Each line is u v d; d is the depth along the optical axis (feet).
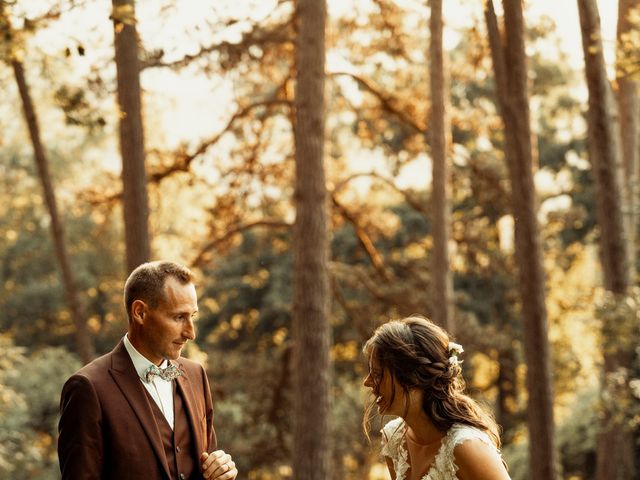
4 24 22.91
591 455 62.75
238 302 86.74
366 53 54.60
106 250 90.48
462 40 73.05
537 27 53.67
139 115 41.16
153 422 11.95
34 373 70.59
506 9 44.78
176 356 12.03
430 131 51.98
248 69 46.93
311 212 43.83
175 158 52.37
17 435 55.77
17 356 50.80
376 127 59.26
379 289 60.70
